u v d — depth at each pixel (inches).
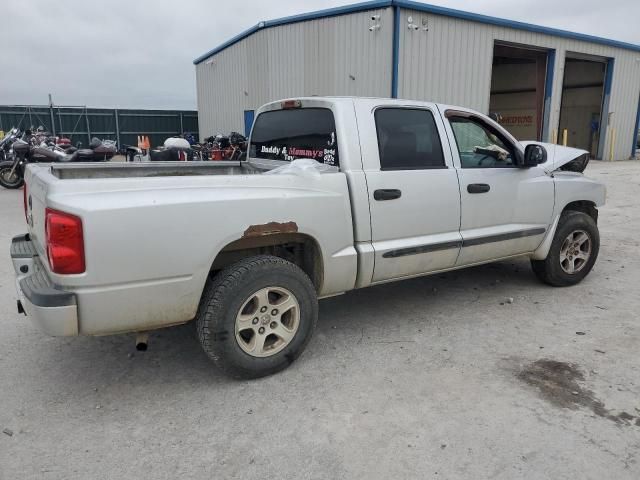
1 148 565.0
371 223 153.7
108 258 114.1
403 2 576.7
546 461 106.7
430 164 168.7
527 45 733.3
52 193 111.4
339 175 147.5
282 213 135.3
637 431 116.5
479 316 184.5
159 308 123.3
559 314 185.9
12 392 134.4
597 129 946.7
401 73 596.7
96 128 1062.4
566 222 208.8
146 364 149.9
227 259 143.0
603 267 245.3
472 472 103.7
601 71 930.1
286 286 138.6
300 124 169.6
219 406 128.1
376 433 116.6
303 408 127.1
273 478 102.8
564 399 129.6
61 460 107.9
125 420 122.4
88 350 158.4
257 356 137.8
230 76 871.1
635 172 691.4
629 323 177.3
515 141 194.4
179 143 373.1
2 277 225.0
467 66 661.3
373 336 168.1
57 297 112.3
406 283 221.6
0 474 103.3
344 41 631.2
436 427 118.6
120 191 116.6
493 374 142.6
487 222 183.6
